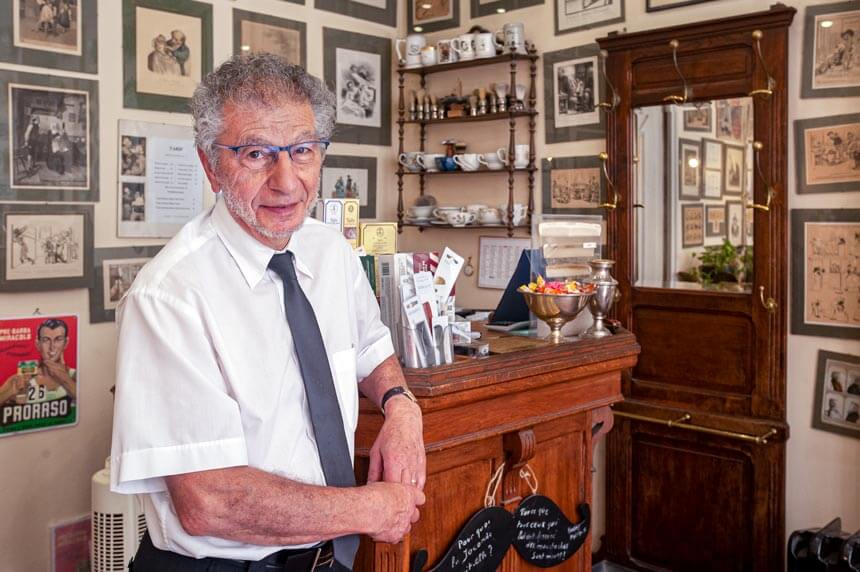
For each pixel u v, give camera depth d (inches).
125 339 50.3
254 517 49.2
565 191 145.4
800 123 118.1
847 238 114.6
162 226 131.0
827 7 114.7
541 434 87.8
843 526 116.8
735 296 123.8
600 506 142.2
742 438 121.5
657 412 131.3
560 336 88.1
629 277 135.4
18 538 116.6
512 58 146.9
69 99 119.8
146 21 128.3
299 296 56.4
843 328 115.7
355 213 80.7
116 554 105.7
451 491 77.4
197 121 52.3
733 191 123.1
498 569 84.3
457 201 164.7
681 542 131.3
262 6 145.0
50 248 118.1
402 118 165.5
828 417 117.7
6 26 113.3
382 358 67.1
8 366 114.7
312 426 55.9
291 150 51.5
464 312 118.7
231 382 51.4
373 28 165.5
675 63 127.3
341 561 58.4
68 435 121.5
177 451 48.7
